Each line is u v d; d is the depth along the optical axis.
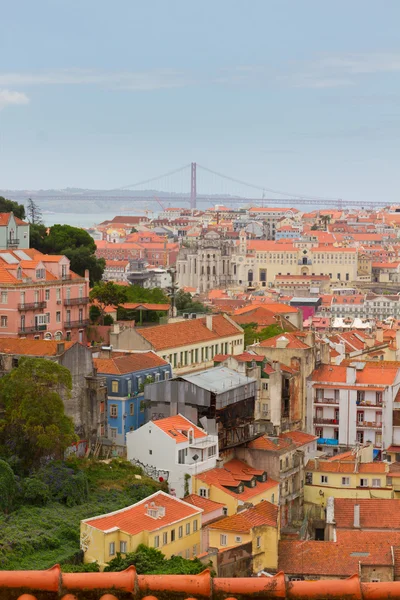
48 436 175.38
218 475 189.62
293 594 50.06
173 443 186.50
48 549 151.25
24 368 180.88
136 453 190.50
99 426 197.75
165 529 157.62
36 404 177.62
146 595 50.38
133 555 149.62
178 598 50.22
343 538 171.62
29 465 178.00
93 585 50.34
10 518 159.38
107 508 168.25
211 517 175.38
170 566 149.75
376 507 184.88
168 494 179.38
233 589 50.41
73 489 169.75
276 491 196.12
